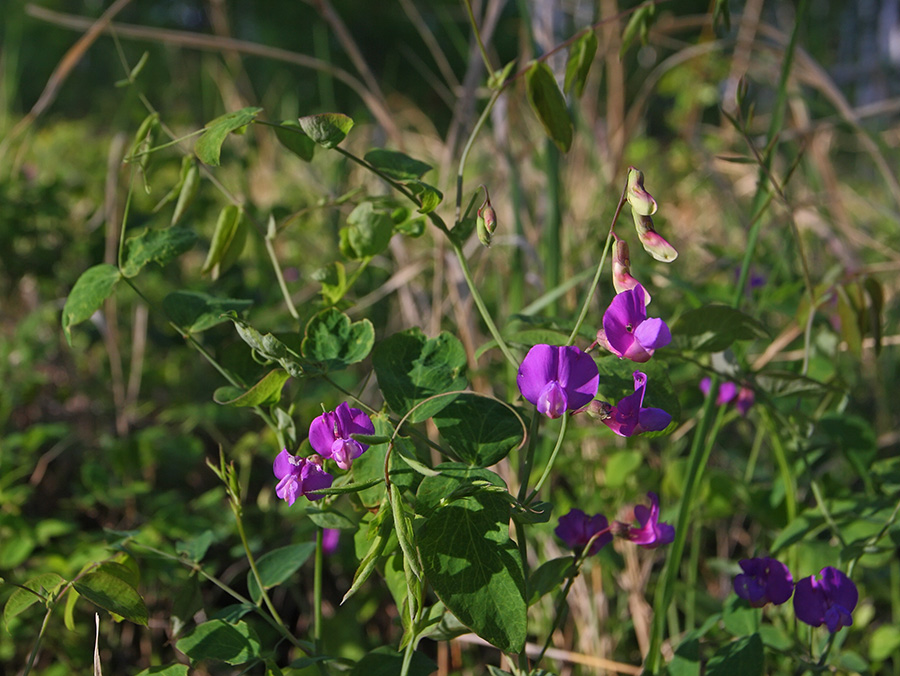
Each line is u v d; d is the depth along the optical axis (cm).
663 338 45
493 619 45
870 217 124
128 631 65
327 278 54
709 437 61
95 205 105
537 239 80
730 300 69
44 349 84
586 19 96
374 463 48
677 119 130
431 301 85
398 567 49
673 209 119
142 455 72
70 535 69
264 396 50
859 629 64
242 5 445
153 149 52
